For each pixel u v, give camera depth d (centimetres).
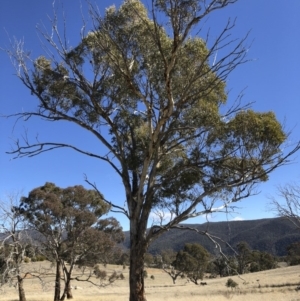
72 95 1432
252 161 1342
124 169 1427
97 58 1389
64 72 1421
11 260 2958
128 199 1396
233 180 1389
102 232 3547
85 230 3378
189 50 1329
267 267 8588
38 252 3388
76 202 3562
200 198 1324
